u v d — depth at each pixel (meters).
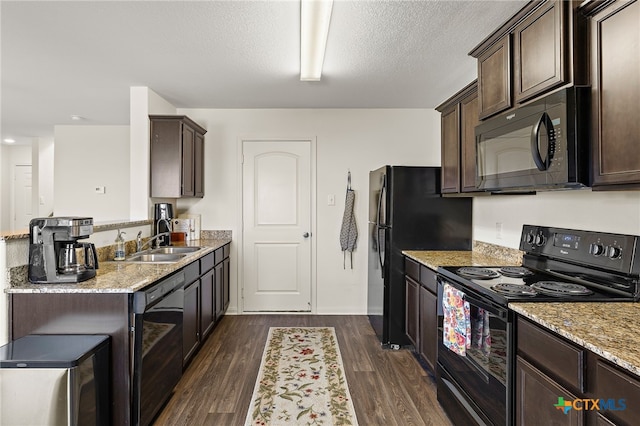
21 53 2.63
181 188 3.36
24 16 2.12
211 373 2.67
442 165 3.12
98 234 2.49
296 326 3.72
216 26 2.23
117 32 2.31
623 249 1.60
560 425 1.16
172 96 3.63
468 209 3.22
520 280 1.89
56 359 1.51
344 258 4.16
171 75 3.06
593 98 1.42
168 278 2.21
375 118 4.12
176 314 2.32
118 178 5.09
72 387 1.50
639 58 1.22
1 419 1.50
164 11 2.07
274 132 4.10
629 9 1.27
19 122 4.89
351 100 3.78
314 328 3.66
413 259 2.89
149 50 2.58
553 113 1.52
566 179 1.45
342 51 2.59
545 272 2.05
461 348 1.86
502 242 2.73
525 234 2.30
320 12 2.01
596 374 1.04
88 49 2.56
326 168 4.12
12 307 1.77
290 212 4.15
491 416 1.58
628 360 0.91
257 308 4.16
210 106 3.99
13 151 6.84
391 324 3.16
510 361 1.45
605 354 0.98
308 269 4.16
